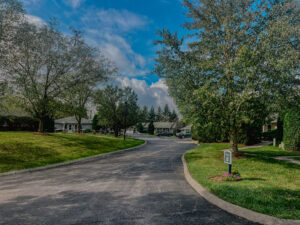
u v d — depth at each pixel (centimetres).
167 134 6538
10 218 417
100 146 1986
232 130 1245
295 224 383
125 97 4022
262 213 428
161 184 700
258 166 970
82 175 857
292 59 905
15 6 1472
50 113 2256
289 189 587
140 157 1466
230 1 1182
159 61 1266
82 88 2330
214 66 1086
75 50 2100
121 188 648
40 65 2005
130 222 398
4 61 1477
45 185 691
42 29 1962
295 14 1008
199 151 1684
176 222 399
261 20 1146
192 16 1287
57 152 1439
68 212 448
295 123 1628
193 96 1167
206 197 551
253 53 917
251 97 1025
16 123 2831
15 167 986
